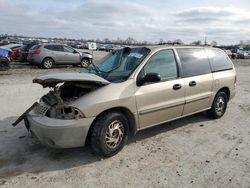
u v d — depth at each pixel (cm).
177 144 512
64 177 389
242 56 4959
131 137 538
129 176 395
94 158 446
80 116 409
